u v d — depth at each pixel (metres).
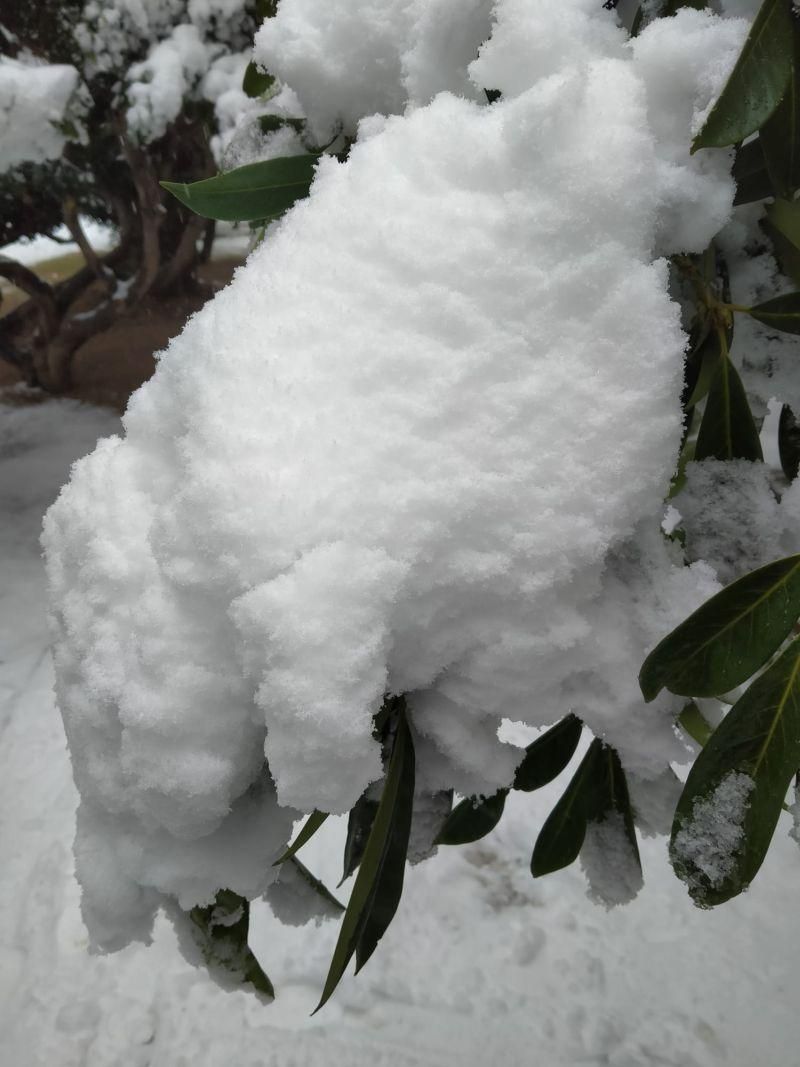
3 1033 1.76
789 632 0.33
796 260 0.37
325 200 0.34
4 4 2.53
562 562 0.33
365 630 0.31
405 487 0.32
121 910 0.40
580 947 1.89
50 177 3.29
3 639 2.74
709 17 0.32
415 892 2.01
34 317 4.37
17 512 3.40
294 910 0.49
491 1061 1.69
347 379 0.32
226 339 0.34
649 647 0.36
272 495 0.31
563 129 0.31
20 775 2.26
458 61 0.38
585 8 0.34
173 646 0.34
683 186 0.32
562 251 0.31
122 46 2.60
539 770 0.51
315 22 0.41
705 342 0.38
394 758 0.38
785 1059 1.66
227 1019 1.76
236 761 0.35
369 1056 1.71
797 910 1.91
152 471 0.36
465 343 0.32
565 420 0.32
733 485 0.40
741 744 0.34
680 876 0.35
